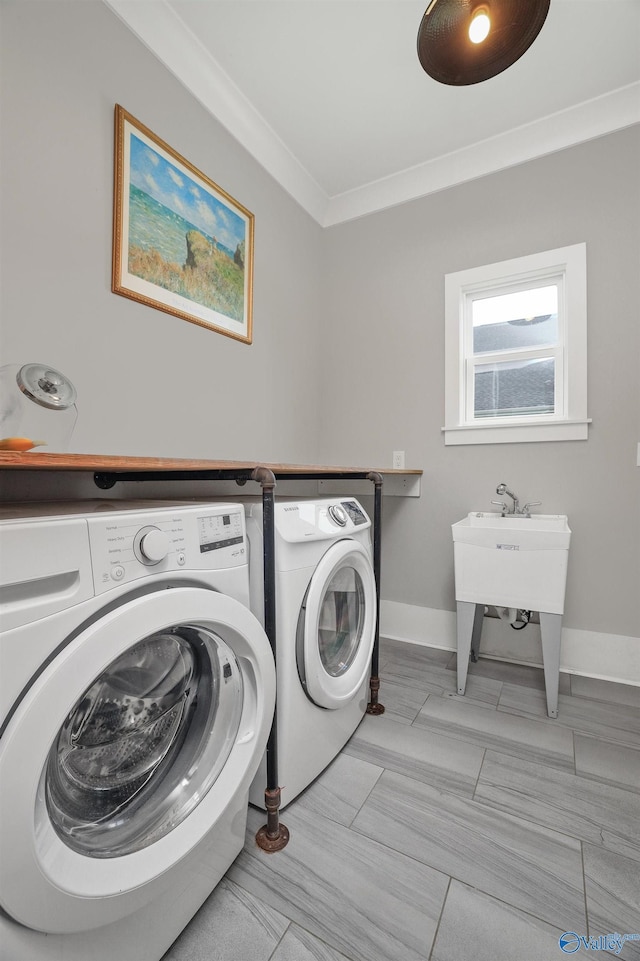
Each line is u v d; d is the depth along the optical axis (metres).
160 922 0.78
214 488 1.78
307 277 2.55
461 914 0.89
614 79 1.78
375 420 2.51
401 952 0.82
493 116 1.98
